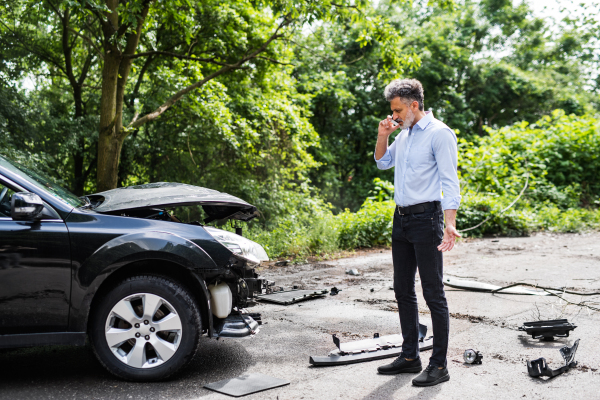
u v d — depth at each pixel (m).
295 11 9.11
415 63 10.99
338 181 22.41
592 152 16.36
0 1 10.49
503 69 26.44
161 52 9.67
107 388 3.06
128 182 13.10
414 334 3.35
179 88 11.84
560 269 7.34
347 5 10.06
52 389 3.04
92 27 11.47
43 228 3.05
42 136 11.10
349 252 9.66
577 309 5.02
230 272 3.43
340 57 22.12
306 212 14.60
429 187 3.15
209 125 12.09
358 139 24.23
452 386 3.09
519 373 3.31
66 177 12.96
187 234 3.28
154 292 3.13
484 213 12.38
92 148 12.77
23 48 11.46
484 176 14.95
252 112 13.45
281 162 14.62
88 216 3.18
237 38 12.11
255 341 4.12
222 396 2.95
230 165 13.34
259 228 12.32
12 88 10.70
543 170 15.90
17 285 2.99
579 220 13.59
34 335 3.02
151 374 3.13
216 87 12.41
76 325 3.06
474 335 4.20
